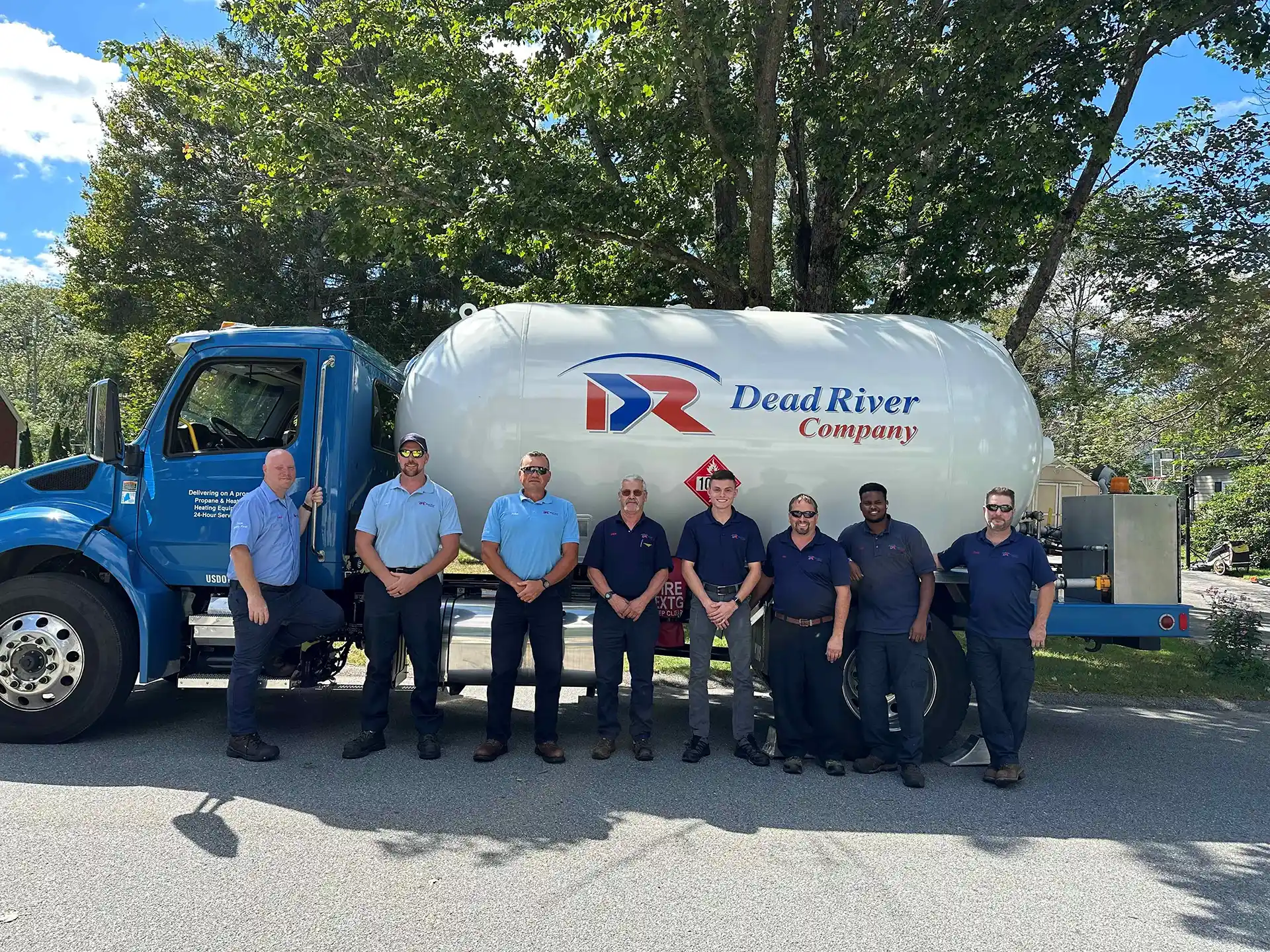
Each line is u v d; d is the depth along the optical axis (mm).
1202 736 6371
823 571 5336
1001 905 3443
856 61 8297
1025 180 8484
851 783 5074
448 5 8945
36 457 32062
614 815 4355
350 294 24578
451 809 4359
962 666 5570
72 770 4781
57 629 5242
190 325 26875
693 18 7555
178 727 5762
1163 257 11648
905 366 5926
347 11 9180
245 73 11125
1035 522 6602
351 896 3328
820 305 9391
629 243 9711
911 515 5855
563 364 5793
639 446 5754
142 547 5496
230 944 2932
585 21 7574
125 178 25062
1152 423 15859
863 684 5332
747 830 4207
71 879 3414
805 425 5789
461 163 9164
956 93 8586
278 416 5609
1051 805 4750
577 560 5496
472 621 5621
